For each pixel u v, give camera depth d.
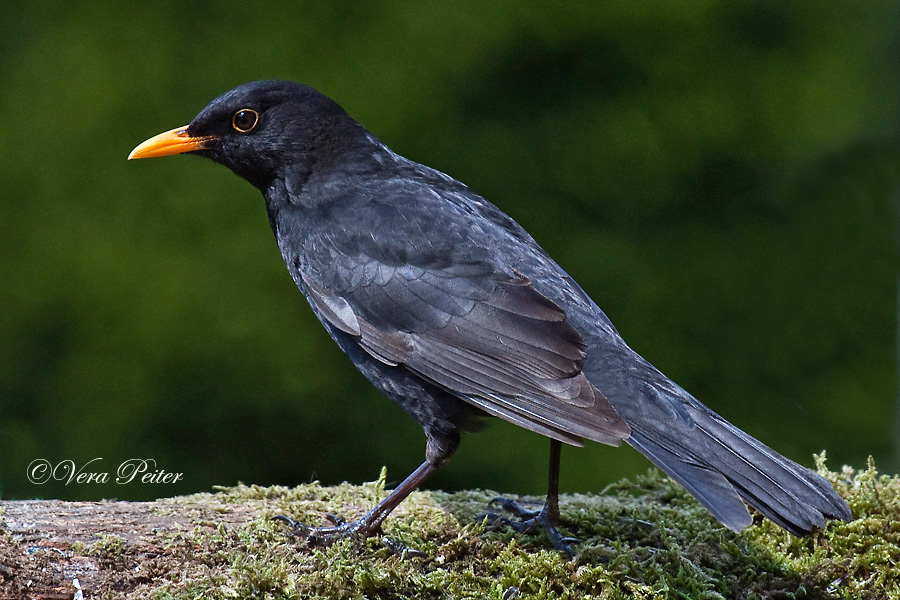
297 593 5.66
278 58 15.57
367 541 6.22
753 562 6.21
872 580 6.15
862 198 16.08
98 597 5.57
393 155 7.52
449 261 6.54
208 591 5.62
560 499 7.15
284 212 7.30
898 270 15.94
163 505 6.49
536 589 5.91
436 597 5.88
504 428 14.77
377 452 14.96
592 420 5.78
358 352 6.80
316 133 7.29
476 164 16.02
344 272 6.80
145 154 7.41
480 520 6.63
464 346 6.34
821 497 5.54
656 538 6.46
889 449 15.55
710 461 5.68
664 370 15.87
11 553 5.65
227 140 7.39
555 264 6.86
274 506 6.63
